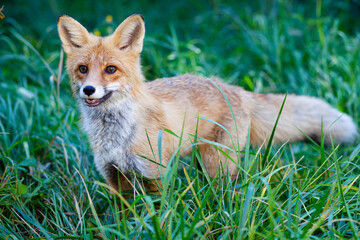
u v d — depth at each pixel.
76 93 6.55
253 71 10.64
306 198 5.87
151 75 10.79
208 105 7.06
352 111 9.27
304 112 7.63
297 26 12.09
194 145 5.50
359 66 9.91
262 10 13.25
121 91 6.18
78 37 6.51
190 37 13.38
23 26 14.15
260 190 5.70
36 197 6.71
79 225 6.20
